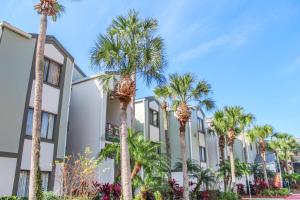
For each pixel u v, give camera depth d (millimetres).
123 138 14227
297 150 68875
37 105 12320
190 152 32812
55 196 14789
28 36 17453
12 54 16516
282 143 59656
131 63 15188
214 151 40750
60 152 18656
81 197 14570
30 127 17141
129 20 17297
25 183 16406
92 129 22234
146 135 27281
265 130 47500
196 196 26625
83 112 23078
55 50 19375
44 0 13758
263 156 47594
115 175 22844
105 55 15219
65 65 20047
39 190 11734
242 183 45812
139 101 28531
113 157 20797
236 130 35531
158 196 18938
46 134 18000
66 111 19656
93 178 17000
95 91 22969
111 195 17891
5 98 15836
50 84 18703
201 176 27438
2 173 15172
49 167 17672
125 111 14523
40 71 12773
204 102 22891
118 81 15375
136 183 17969
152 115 29516
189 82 21906
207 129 39656
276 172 53656
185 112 21328
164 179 20797
